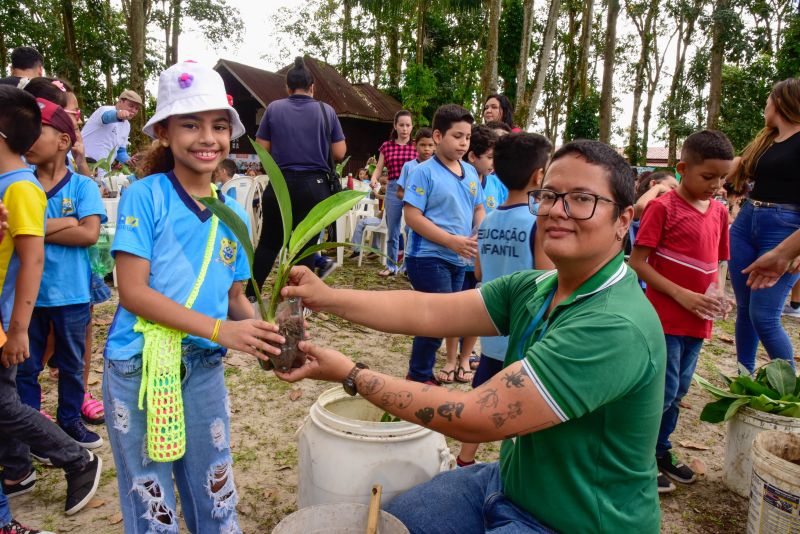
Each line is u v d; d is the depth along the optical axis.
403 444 2.03
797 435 2.59
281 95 19.27
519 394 1.42
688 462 3.23
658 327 1.54
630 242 4.88
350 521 1.83
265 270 5.13
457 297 1.97
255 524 2.50
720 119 20.58
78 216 2.80
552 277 1.82
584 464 1.55
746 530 2.54
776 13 20.30
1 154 2.21
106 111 6.14
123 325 1.77
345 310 1.91
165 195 1.77
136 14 14.31
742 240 3.66
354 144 21.50
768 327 3.41
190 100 1.72
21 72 4.80
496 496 1.78
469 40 24.42
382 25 26.48
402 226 7.04
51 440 2.37
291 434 3.27
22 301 2.18
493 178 4.23
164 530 1.84
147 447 1.76
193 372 1.86
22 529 2.20
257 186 7.55
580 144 1.58
